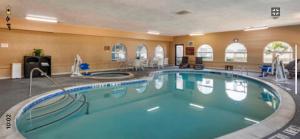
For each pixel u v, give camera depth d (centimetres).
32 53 920
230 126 393
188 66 1423
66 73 1029
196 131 370
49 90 594
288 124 316
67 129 384
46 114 462
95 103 578
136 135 353
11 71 864
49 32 962
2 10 652
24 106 436
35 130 378
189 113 482
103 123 418
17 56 881
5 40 846
